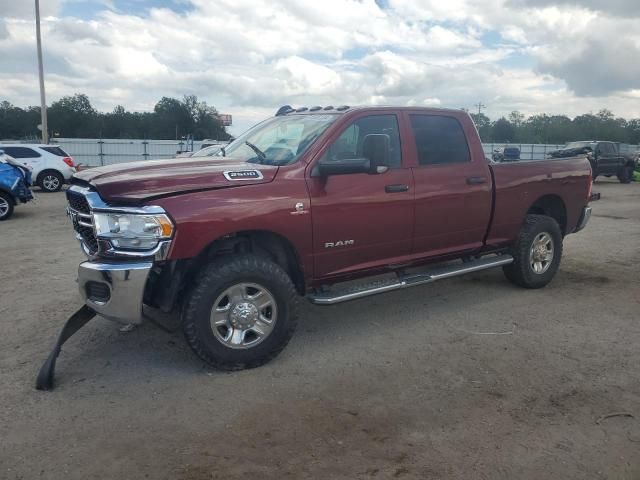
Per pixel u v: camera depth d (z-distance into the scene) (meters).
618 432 3.37
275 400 3.77
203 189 4.01
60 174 19.02
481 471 2.98
